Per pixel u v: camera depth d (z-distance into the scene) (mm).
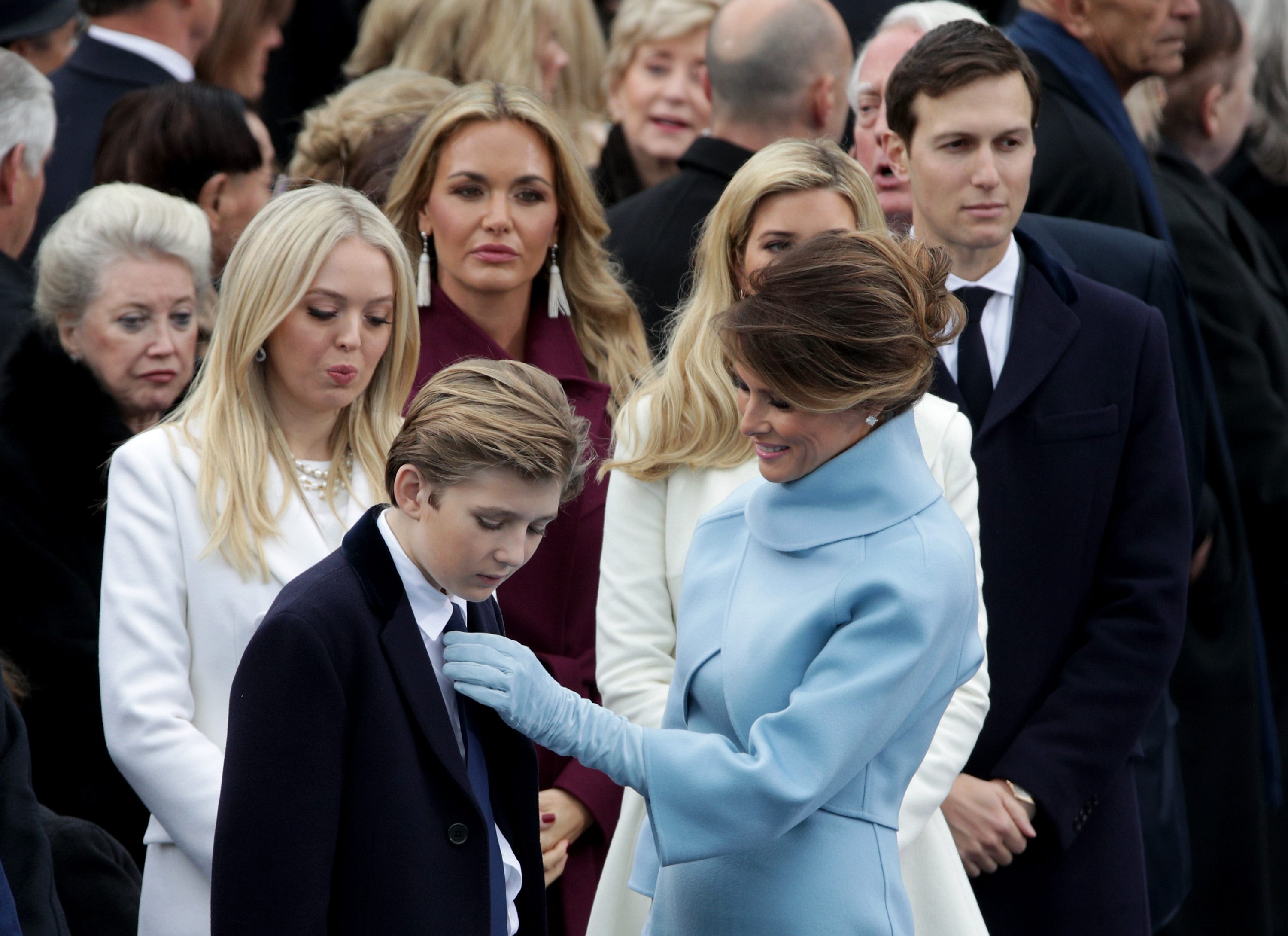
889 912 9320
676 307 16312
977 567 9906
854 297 8852
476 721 9359
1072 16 17484
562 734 8961
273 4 22047
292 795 8594
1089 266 15305
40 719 13133
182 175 16906
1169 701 15750
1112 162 16953
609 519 12711
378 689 8820
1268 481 18438
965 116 13508
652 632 12352
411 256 14734
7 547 13109
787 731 8844
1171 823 15289
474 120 14406
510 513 8625
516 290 14859
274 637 8719
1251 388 18500
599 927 11898
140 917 11047
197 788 10680
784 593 9398
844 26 19734
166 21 19859
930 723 9633
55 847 11352
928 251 9562
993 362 13938
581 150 21203
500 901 9305
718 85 17203
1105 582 13734
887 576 8984
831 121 17422
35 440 13391
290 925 8531
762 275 9148
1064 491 13508
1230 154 22141
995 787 13102
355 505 11719
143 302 14031
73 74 19547
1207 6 20484
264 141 18281
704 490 12383
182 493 11336
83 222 14102
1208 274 18703
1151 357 13867
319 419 11844
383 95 18250
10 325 14367
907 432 9523
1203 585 17109
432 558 8836
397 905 8711
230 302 11469
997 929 13438
